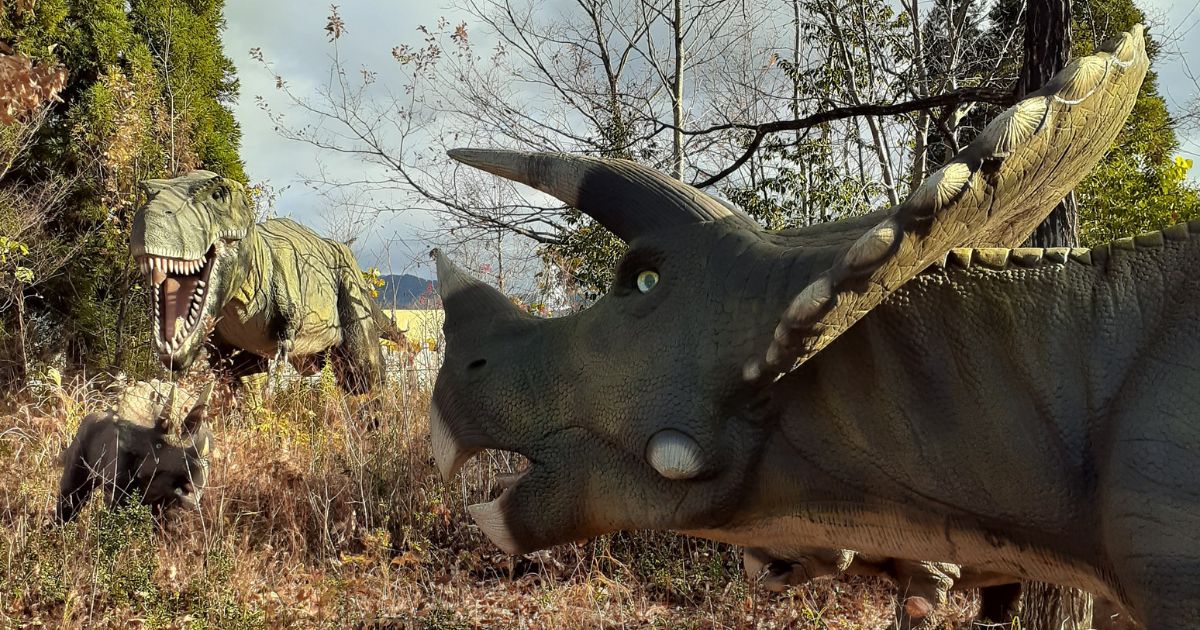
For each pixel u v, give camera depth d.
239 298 8.99
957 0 12.28
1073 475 2.55
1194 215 8.74
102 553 5.40
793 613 5.18
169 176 14.63
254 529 6.68
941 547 2.79
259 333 9.41
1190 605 2.26
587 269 9.66
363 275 10.92
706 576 5.70
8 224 13.01
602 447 3.11
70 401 8.52
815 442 2.85
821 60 11.27
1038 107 2.34
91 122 14.59
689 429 2.87
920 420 2.72
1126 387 2.48
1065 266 2.66
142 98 15.01
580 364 3.15
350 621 5.27
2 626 4.82
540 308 9.43
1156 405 2.40
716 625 5.01
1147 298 2.56
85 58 15.47
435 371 8.55
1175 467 2.32
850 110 6.07
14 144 13.51
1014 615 4.09
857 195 9.88
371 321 10.42
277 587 5.77
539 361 3.26
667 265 3.07
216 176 8.62
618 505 3.09
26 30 14.82
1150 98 10.56
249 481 7.27
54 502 6.77
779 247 2.98
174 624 4.98
